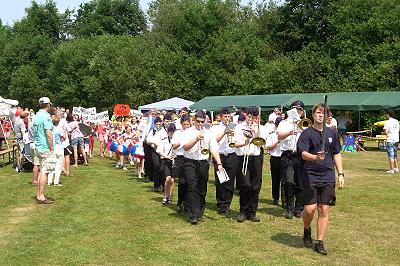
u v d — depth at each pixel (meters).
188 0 56.78
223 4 55.09
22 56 64.94
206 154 8.77
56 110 14.77
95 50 55.38
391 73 34.84
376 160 20.34
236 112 10.54
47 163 10.73
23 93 61.38
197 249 7.23
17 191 12.34
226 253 7.04
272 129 10.70
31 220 9.09
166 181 10.59
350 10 40.50
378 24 37.50
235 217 9.47
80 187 13.07
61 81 57.81
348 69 38.97
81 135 18.41
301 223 8.95
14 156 18.69
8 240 7.69
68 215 9.52
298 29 48.12
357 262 6.67
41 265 6.48
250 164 8.95
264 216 9.56
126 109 26.78
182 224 8.84
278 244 7.52
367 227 8.60
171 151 10.52
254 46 48.19
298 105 9.63
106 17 68.06
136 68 50.62
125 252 7.06
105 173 16.20
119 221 9.03
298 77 41.34
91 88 52.19
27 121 17.67
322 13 46.53
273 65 42.31
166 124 12.12
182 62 49.72
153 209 10.16
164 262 6.62
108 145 21.70
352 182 13.86
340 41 40.03
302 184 7.17
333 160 7.29
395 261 6.73
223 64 47.28
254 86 42.53
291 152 9.37
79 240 7.70
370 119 33.31
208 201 11.26
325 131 6.87
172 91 48.47
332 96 29.50
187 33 52.97
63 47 58.66
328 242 7.64
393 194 11.81
